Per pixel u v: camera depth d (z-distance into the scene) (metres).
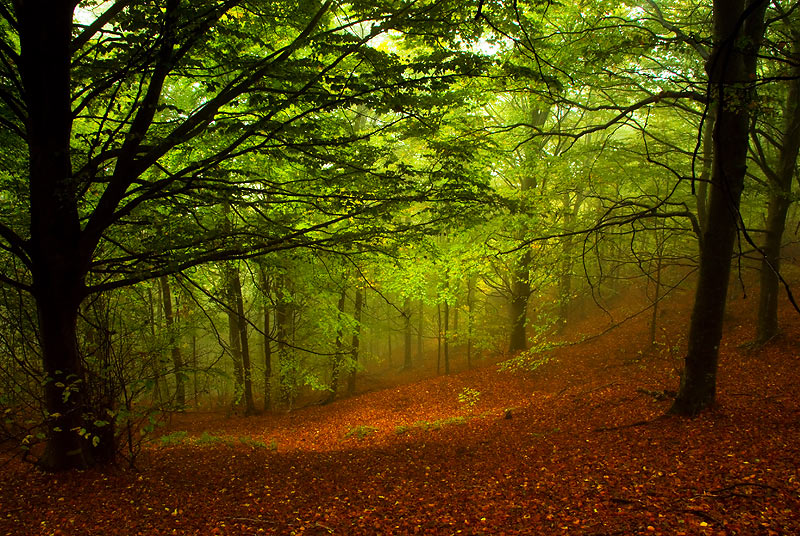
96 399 6.79
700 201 12.87
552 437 9.72
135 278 6.48
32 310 7.30
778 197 12.66
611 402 11.48
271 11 6.59
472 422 12.74
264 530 5.67
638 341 18.14
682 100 12.13
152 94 6.08
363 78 6.46
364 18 6.05
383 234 8.18
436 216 8.44
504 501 6.45
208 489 6.95
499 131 10.59
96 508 5.80
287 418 16.95
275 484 7.46
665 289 23.11
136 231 7.92
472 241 13.87
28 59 5.38
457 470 8.31
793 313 15.09
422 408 16.77
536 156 12.67
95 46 5.81
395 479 7.89
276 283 15.72
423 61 6.52
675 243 16.36
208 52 6.68
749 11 2.07
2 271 6.95
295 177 10.27
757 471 6.05
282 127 6.31
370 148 7.86
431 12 6.09
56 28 5.28
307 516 6.18
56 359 6.27
